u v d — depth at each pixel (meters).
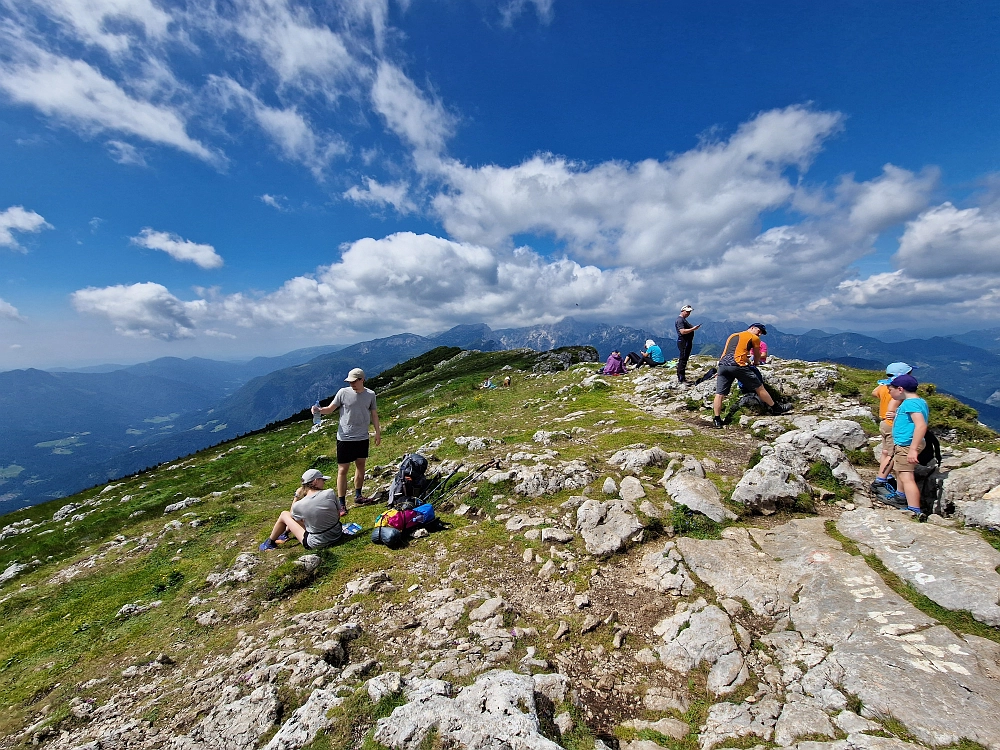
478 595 7.11
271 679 5.52
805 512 8.33
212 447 44.69
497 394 27.47
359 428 11.55
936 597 5.53
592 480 10.55
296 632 6.60
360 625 6.60
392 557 8.73
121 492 27.84
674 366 23.22
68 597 10.52
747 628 5.85
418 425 22.84
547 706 4.77
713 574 6.90
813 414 13.73
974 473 7.59
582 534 8.49
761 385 14.02
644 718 4.85
